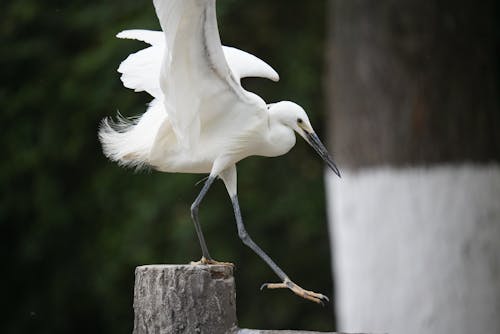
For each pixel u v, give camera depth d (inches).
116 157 318.7
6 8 625.3
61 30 636.7
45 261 700.0
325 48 592.7
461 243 427.2
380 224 438.0
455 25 430.9
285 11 637.3
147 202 601.9
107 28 593.9
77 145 622.2
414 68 432.5
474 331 426.0
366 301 442.9
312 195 618.8
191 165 313.3
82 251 676.1
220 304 268.8
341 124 452.8
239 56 327.6
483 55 434.3
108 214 652.1
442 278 427.8
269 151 319.9
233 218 613.0
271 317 649.0
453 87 430.6
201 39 280.2
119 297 660.1
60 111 630.5
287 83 608.7
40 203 643.5
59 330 708.0
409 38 433.4
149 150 312.2
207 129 309.4
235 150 310.5
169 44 276.8
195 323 266.4
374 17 439.8
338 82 455.5
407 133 432.5
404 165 433.1
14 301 717.3
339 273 463.8
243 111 306.8
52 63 634.2
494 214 429.7
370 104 439.5
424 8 431.5
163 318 268.5
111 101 594.2
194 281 267.6
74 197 660.1
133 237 614.2
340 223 455.5
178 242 607.8
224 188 610.9
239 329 270.7
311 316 648.4
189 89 293.9
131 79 318.3
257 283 644.7
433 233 428.8
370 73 440.1
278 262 634.8
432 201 429.7
